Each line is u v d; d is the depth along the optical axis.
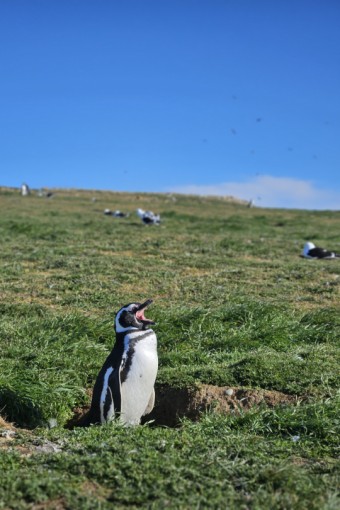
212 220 32.31
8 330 9.74
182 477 4.73
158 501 4.39
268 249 19.08
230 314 10.64
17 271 14.54
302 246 20.36
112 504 4.37
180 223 28.66
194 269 15.52
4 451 5.24
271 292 13.21
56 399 7.34
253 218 35.41
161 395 7.65
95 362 8.45
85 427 6.36
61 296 12.57
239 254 18.05
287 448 5.56
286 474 4.77
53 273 14.67
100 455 5.09
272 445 5.64
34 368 7.89
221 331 9.95
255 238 22.66
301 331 9.92
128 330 7.00
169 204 49.84
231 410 6.98
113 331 9.79
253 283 14.07
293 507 4.32
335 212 47.94
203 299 12.51
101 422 6.77
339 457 5.49
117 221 29.08
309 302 12.59
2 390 7.18
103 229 23.83
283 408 6.61
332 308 11.94
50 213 32.84
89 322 10.07
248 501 4.43
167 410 7.51
